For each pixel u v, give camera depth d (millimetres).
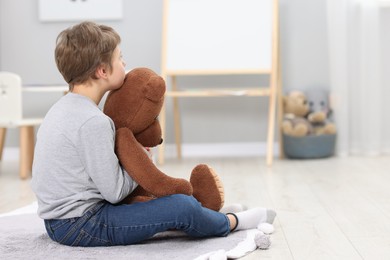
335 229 1693
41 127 1449
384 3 3568
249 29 3365
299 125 3432
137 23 3727
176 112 3637
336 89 3523
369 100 3541
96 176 1369
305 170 2984
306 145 3422
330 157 3516
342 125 3518
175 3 3426
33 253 1417
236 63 3369
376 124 3541
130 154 1416
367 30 3512
